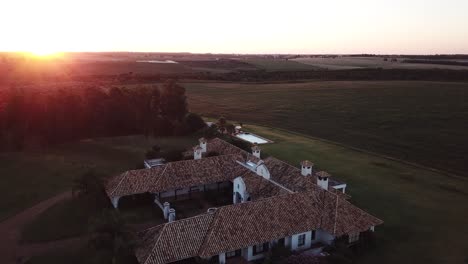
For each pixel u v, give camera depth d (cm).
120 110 8181
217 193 5294
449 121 9956
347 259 3700
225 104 12812
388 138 8806
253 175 5016
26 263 3719
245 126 9925
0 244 4034
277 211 4044
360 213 4238
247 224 3838
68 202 4919
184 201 5062
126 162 6500
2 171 5906
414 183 6072
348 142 8581
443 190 5812
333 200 4312
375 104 12112
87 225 4397
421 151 7850
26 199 5044
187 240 3616
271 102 13038
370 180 6150
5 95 7238
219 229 3719
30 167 6103
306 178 5016
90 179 4953
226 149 6284
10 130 6912
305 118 10900
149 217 4631
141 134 8381
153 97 8938
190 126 8631
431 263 3878
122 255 3484
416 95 13100
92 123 7906
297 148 7944
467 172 6694
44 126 7206
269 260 3638
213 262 3650
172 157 6138
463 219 4859
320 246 4075
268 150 7725
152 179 4956
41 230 4303
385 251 4084
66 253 3881
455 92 13325
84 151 7012
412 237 4391
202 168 5256
